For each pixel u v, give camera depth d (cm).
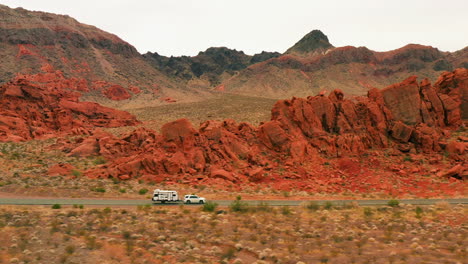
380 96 8369
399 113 8175
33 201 4600
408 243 3131
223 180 6281
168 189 5741
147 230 3444
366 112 8100
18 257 2575
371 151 7550
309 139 7738
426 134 7712
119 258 2673
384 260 2672
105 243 2986
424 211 4362
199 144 7081
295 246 3061
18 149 8050
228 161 6900
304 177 6625
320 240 3222
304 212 4319
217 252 2914
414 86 8325
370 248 3002
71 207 4325
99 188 5450
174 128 7169
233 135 7494
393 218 4031
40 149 8131
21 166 6712
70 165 6588
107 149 7456
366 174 6731
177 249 2944
